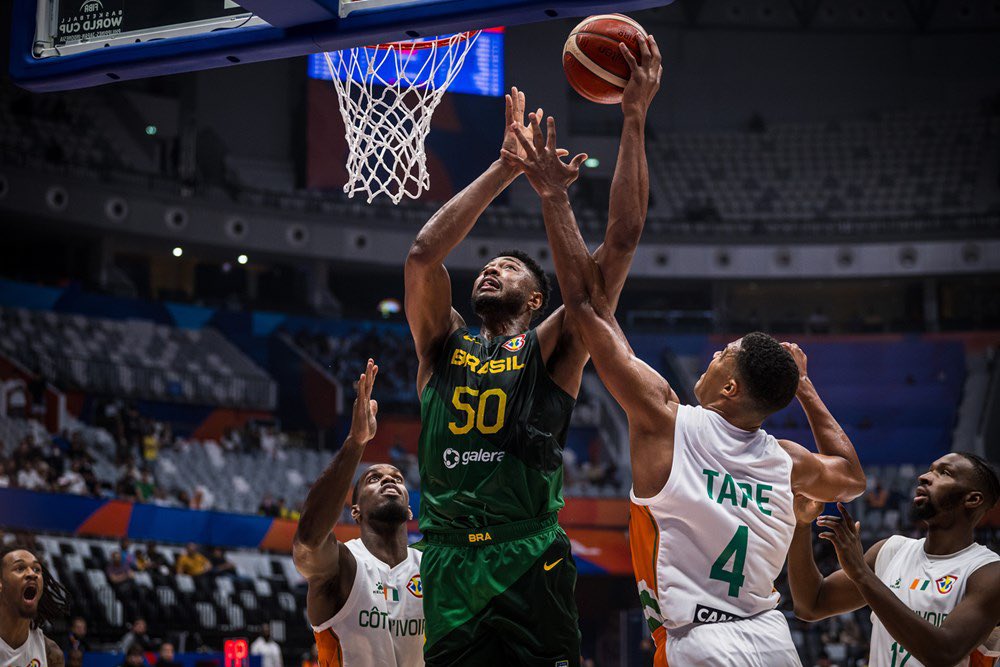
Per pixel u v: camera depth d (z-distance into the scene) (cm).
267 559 1570
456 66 432
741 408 283
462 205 333
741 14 2812
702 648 262
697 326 2494
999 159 2653
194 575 1402
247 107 2512
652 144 2738
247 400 2161
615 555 1802
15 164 2069
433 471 316
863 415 2353
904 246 2488
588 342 290
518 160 320
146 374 2039
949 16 2784
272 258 2383
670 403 284
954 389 2372
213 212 2286
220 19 381
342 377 2266
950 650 293
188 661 952
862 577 293
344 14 362
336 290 2638
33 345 1967
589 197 2638
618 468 2205
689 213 2552
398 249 2442
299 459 2062
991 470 341
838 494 299
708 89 2792
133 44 391
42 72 401
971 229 2466
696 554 271
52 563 1302
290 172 2525
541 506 310
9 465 1466
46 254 2291
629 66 325
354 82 430
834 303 2684
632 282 2552
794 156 2733
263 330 2288
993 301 2592
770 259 2519
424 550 316
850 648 1400
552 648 300
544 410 315
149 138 2395
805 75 2802
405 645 384
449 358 328
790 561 340
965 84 2756
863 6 2806
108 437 1834
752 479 277
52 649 431
